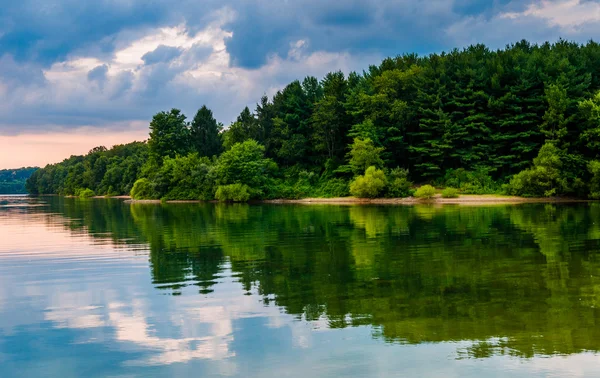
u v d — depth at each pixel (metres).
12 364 8.96
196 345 9.68
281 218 40.41
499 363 8.46
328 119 81.88
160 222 38.53
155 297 13.41
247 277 15.76
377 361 8.66
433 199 65.50
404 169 76.06
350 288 13.94
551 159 62.09
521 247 20.80
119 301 13.09
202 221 38.72
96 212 56.16
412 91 82.50
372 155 73.56
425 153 75.75
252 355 9.09
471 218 36.00
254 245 23.34
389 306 11.98
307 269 16.92
